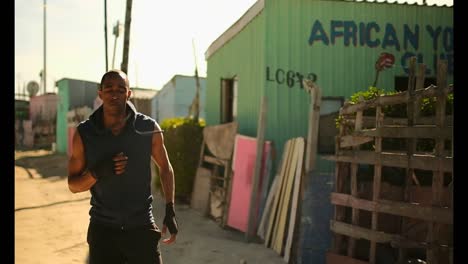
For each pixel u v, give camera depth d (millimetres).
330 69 9938
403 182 5773
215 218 9688
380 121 5234
